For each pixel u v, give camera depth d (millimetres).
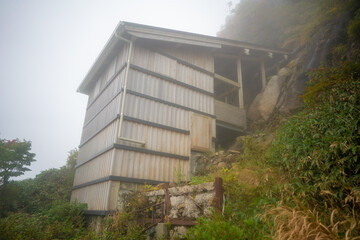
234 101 17906
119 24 9555
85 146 12023
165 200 5664
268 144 6984
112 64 11438
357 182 3305
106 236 6188
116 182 8242
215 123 12148
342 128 3848
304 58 12469
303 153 4168
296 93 11438
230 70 18312
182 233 4797
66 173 15164
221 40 12961
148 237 5734
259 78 17953
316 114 4828
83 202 9977
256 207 3900
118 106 9234
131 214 6508
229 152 9906
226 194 4457
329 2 13656
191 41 11578
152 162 9227
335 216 3154
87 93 14867
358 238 2576
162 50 11289
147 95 9930
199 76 12406
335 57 9891
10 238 6172
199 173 9312
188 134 10742
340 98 4797
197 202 4746
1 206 10695
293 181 4059
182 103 11102
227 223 3500
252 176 4875
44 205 12062
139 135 9234
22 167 12195
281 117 11156
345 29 10047
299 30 18328
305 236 2684
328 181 3500
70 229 7719
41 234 6793
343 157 3596
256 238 3225
